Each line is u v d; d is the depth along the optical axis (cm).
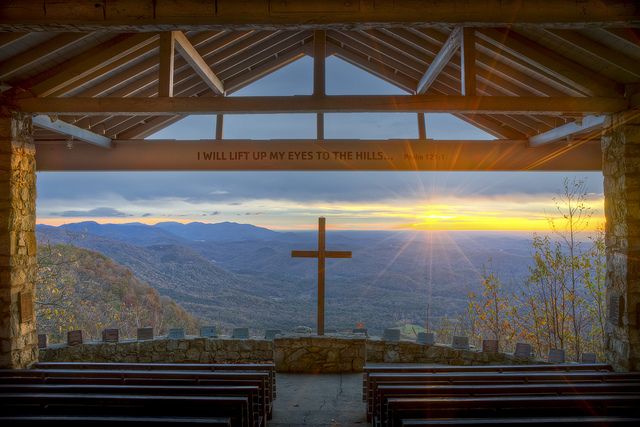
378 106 629
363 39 880
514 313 1268
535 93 764
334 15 454
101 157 926
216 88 875
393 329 874
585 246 1150
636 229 611
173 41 636
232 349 871
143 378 519
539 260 1187
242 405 413
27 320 642
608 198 656
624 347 614
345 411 620
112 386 463
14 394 441
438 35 724
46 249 1481
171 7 452
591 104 616
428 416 403
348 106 630
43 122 696
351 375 790
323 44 645
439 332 1352
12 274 618
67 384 505
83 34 583
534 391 466
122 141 924
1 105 615
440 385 511
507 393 464
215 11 453
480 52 713
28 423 367
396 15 454
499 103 612
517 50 614
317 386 729
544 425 356
